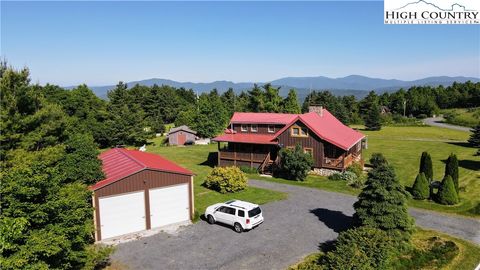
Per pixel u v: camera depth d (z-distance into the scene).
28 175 12.62
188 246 20.50
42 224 13.12
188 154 56.62
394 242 18.94
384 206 19.55
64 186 16.50
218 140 42.91
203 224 24.14
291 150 37.28
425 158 31.59
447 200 27.48
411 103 123.44
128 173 22.17
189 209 24.77
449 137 72.44
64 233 13.34
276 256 19.05
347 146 37.06
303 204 28.33
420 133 80.12
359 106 122.00
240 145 43.16
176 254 19.47
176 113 117.56
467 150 54.81
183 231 22.88
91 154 21.75
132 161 24.62
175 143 69.12
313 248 19.98
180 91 143.38
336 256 15.94
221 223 24.02
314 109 46.22
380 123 89.69
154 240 21.45
